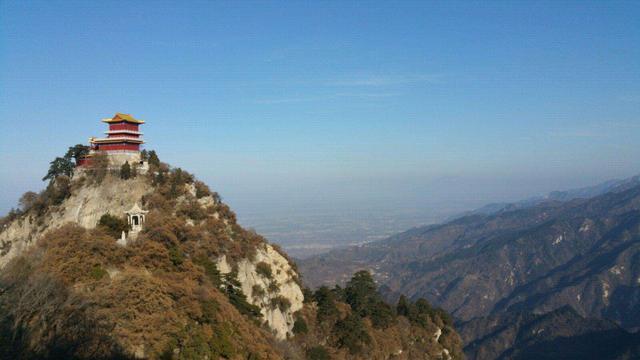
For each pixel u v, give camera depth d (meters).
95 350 54.12
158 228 77.44
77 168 102.38
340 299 114.00
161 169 99.62
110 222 79.69
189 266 72.81
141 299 60.91
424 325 122.94
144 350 56.38
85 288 62.34
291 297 93.25
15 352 52.38
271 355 68.25
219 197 99.94
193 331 60.66
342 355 89.69
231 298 77.75
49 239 72.56
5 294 57.59
